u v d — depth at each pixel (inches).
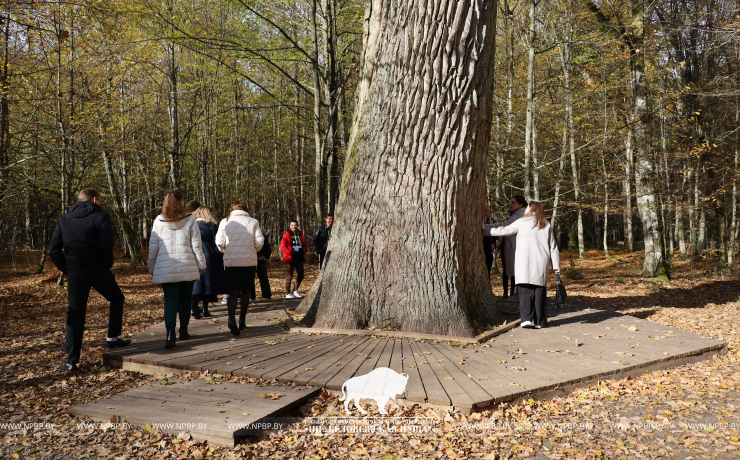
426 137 230.4
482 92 237.1
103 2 469.4
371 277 232.7
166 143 937.5
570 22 588.4
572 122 748.0
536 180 632.4
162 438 124.5
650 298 439.8
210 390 150.9
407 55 225.6
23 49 512.1
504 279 354.0
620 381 176.1
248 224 229.8
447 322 221.5
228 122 1039.0
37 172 608.1
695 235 884.6
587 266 848.3
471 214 246.1
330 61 529.0
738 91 472.1
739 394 168.2
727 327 300.2
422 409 139.7
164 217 201.8
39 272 807.1
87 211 189.0
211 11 685.9
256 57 480.1
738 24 446.3
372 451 120.5
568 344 211.8
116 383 170.2
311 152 1070.4
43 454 118.1
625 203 771.4
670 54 585.0
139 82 719.7
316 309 241.8
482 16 231.5
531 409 146.2
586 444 126.9
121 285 635.5
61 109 594.6
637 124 583.2
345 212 244.1
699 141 581.6
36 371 192.4
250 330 235.6
